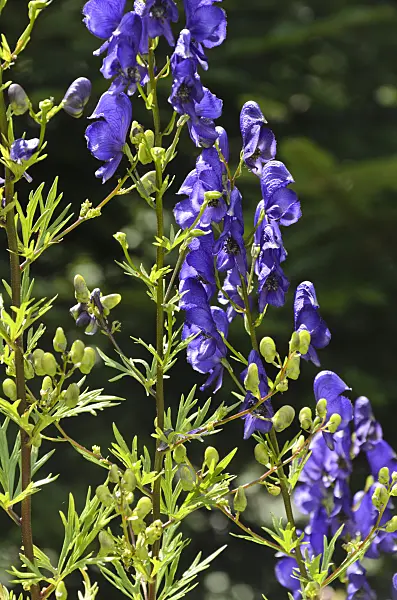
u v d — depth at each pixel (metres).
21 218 1.14
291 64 3.22
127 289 2.88
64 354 1.12
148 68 1.14
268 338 1.15
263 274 1.17
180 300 1.18
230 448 2.91
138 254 3.07
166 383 2.88
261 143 1.18
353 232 2.75
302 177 2.57
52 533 2.53
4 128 1.12
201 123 1.16
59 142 2.96
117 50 1.13
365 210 2.66
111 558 1.13
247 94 3.04
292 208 1.18
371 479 1.28
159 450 1.15
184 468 1.15
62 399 1.12
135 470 1.15
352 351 2.90
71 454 2.73
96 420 2.79
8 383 1.13
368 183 2.54
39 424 1.13
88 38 2.92
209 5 1.15
